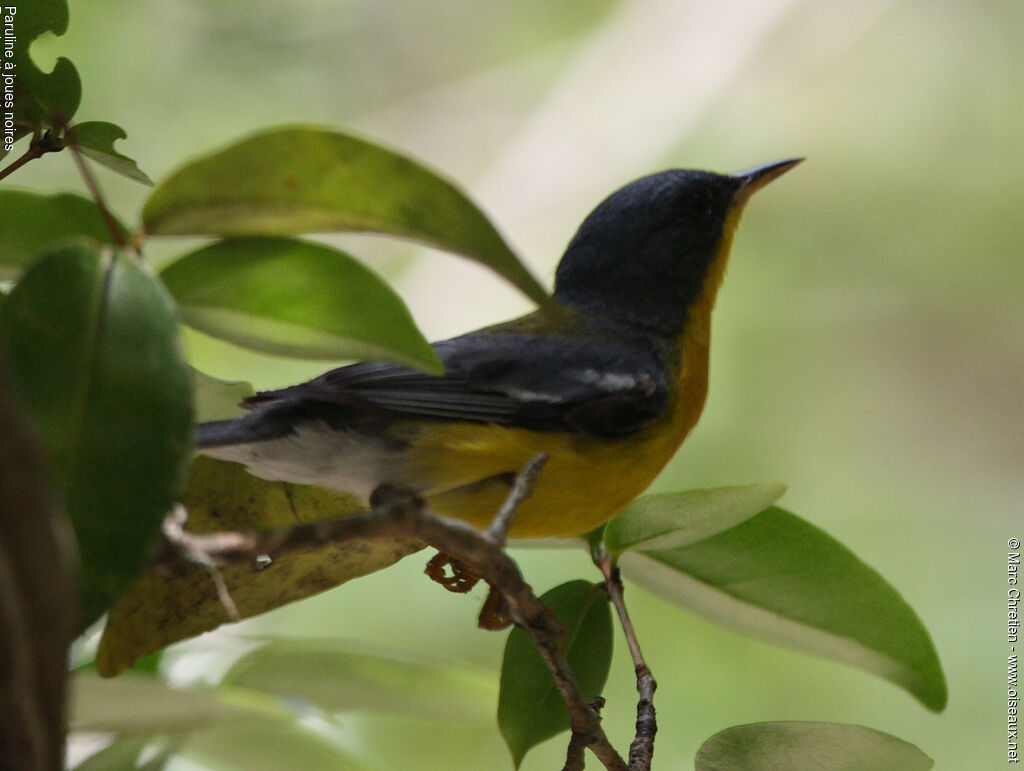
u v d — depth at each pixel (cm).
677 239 955
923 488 1558
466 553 436
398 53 1895
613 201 970
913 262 1744
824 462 1515
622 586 629
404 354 431
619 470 801
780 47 1920
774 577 634
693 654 1173
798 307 1656
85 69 1436
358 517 407
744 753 564
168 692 575
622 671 1166
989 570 1400
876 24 1897
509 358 816
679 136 1903
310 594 609
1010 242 1750
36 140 473
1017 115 1800
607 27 1984
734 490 594
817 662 1185
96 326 359
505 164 1897
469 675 666
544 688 612
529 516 780
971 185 1778
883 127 1831
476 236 385
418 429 762
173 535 379
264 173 388
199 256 417
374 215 395
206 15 1575
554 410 791
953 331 1705
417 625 1175
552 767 1116
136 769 644
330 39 1769
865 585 622
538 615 470
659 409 841
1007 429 1642
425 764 1023
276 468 712
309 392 734
